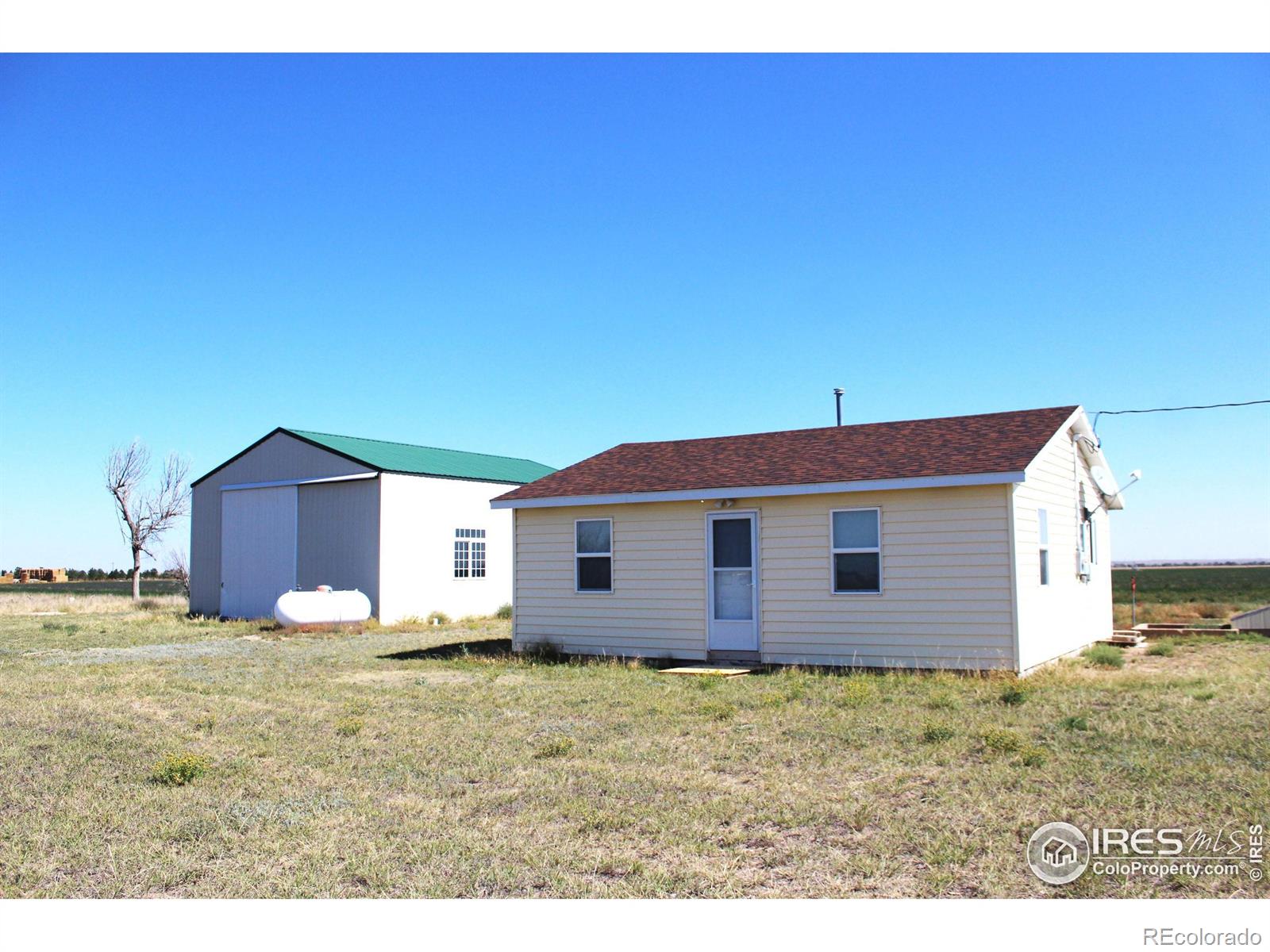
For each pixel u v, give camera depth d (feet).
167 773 24.75
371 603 81.87
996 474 41.60
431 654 56.65
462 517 89.81
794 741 28.30
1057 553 49.55
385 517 82.33
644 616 51.98
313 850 19.07
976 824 19.83
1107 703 33.30
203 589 99.09
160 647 62.59
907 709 33.17
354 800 22.72
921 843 18.89
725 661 49.26
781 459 51.67
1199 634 63.00
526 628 56.24
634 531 52.60
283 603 75.25
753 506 48.85
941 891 16.61
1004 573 42.09
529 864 18.21
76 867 18.47
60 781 24.93
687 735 29.71
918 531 44.27
